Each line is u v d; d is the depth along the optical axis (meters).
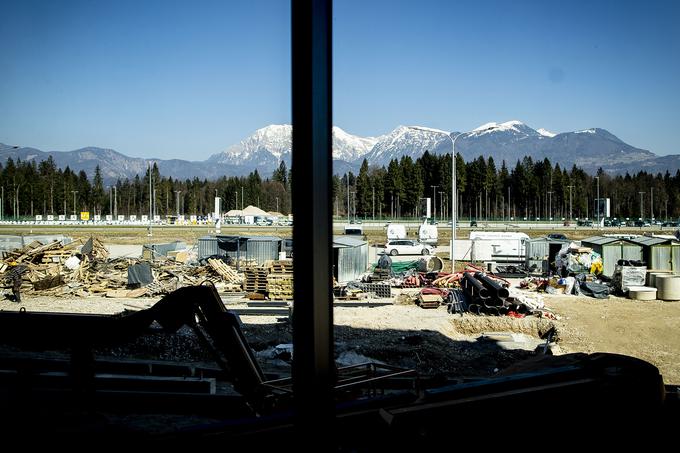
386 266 36.31
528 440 4.96
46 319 7.82
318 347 4.07
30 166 167.12
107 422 7.39
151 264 34.53
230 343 7.94
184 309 7.86
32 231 79.94
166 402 10.32
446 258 48.72
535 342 21.22
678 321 24.59
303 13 4.00
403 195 154.00
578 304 27.80
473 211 164.62
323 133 4.07
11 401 8.22
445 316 23.69
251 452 5.39
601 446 4.98
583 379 5.25
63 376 10.91
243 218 138.12
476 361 17.97
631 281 30.38
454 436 4.91
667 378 17.20
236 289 29.16
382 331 20.95
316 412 4.09
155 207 158.00
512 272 39.16
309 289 4.03
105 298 27.62
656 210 164.25
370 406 5.71
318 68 4.03
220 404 10.21
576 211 164.50
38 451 6.19
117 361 13.40
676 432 5.30
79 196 167.38
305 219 4.02
